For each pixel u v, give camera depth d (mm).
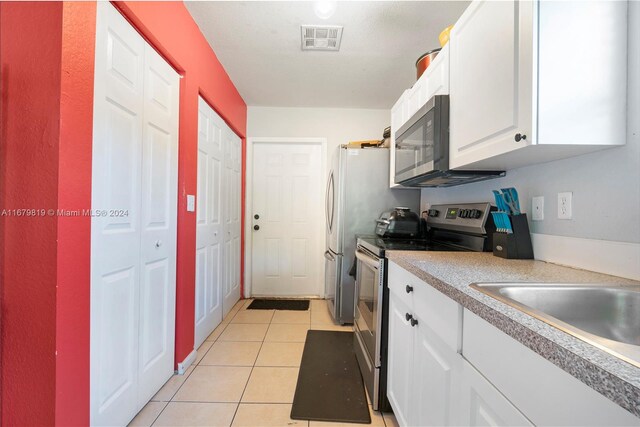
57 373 883
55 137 868
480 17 1087
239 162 3027
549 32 831
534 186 1218
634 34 833
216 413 1359
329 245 2771
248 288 3225
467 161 1200
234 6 1664
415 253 1325
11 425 892
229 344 2070
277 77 2543
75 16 918
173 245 1584
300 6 1672
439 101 1352
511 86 917
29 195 876
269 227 3287
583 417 404
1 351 890
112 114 1104
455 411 766
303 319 2592
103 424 1083
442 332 831
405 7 1678
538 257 1171
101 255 1057
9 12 882
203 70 1930
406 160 1757
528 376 502
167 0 1450
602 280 834
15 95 880
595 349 415
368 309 1608
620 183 872
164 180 1482
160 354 1495
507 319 537
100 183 1044
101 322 1067
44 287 877
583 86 842
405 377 1142
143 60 1302
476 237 1474
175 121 1593
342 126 3258
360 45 2061
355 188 2438
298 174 3291
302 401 1464
